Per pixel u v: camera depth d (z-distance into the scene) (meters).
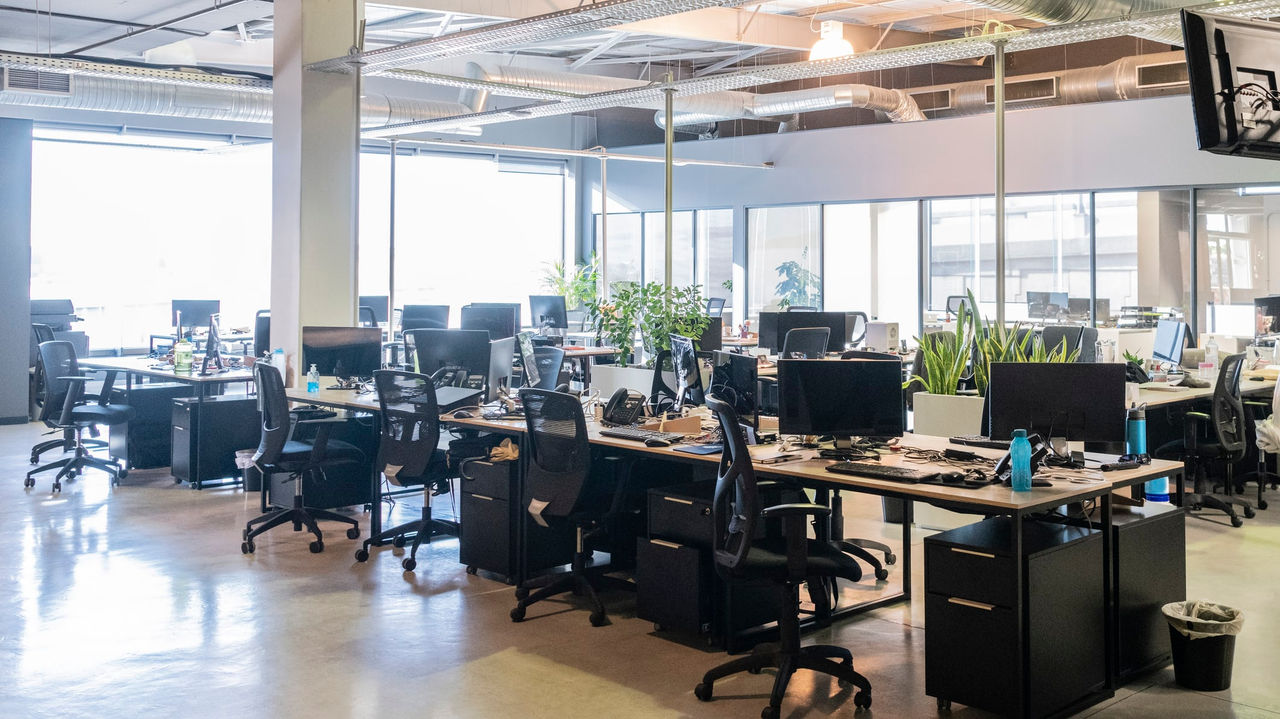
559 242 16.59
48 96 9.89
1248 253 11.35
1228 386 6.39
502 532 5.09
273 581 5.19
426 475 5.48
